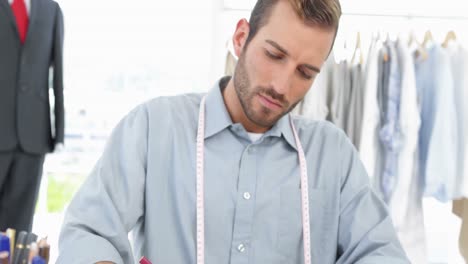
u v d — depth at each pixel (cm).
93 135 257
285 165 87
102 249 69
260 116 78
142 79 252
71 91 251
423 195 191
